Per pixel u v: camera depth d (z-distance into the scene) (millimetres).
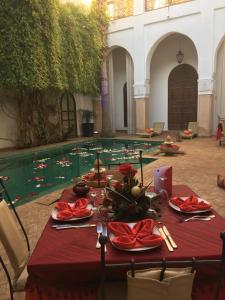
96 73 13586
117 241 1487
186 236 1620
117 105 15953
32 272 1393
